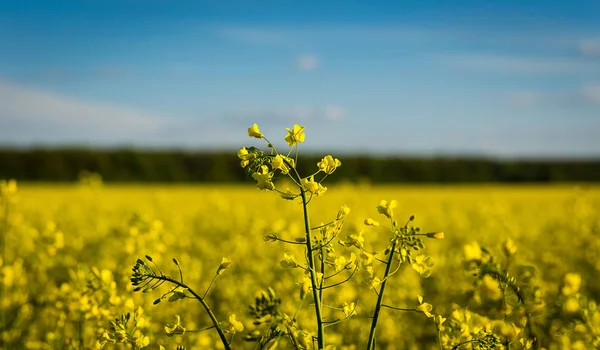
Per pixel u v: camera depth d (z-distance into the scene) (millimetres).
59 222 10477
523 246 8758
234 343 5508
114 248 7816
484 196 21672
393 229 2766
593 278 7656
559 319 3605
